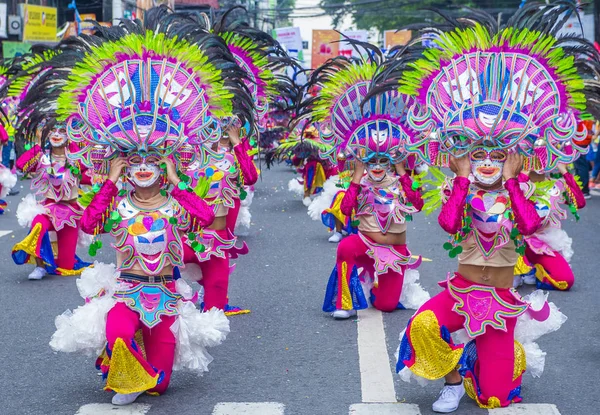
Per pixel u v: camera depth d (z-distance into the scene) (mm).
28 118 6113
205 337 5488
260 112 8055
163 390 5520
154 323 5262
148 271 5324
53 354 6488
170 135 5320
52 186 9156
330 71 7410
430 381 5770
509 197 5141
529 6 5406
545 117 5145
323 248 11102
